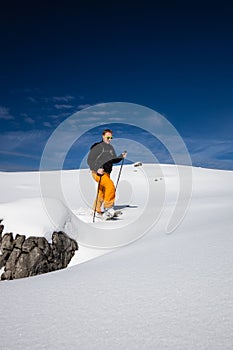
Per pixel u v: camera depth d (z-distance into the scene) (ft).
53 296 5.67
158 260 7.57
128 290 5.61
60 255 12.19
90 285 6.15
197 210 17.66
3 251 11.73
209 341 3.54
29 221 12.83
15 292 6.15
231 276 5.68
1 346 3.79
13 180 43.34
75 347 3.68
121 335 3.90
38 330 4.22
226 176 52.47
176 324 4.06
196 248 8.25
